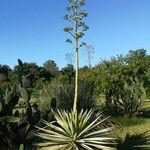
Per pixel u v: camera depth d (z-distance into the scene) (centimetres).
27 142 1114
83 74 2319
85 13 1130
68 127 1039
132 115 1973
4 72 5950
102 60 2238
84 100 1695
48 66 8238
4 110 1075
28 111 1112
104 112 1861
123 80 2089
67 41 1141
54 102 1207
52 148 1021
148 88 2616
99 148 1016
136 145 998
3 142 1104
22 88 1128
